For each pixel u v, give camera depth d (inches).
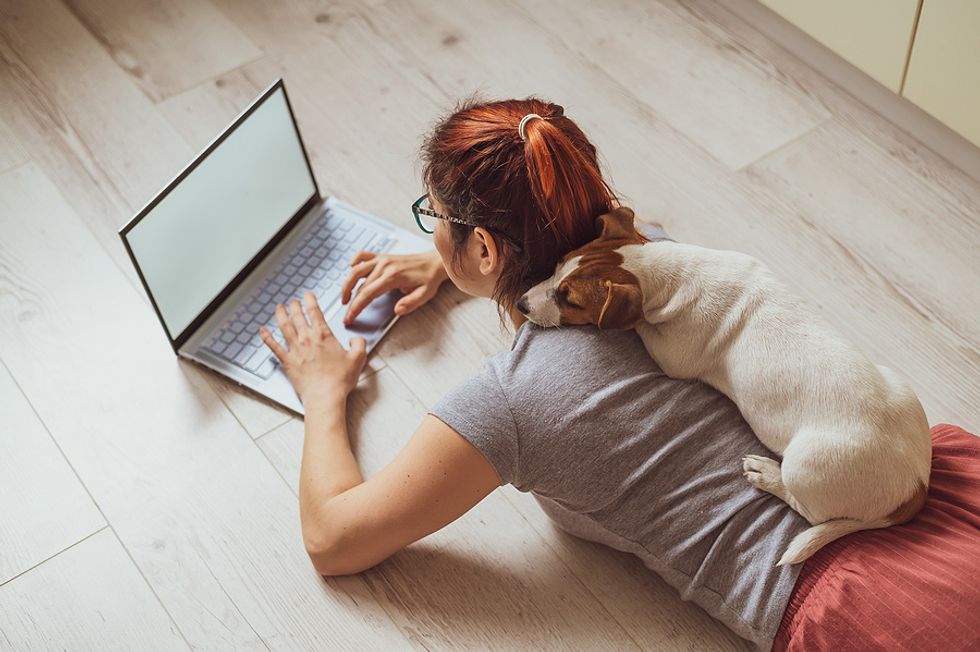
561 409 46.5
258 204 67.8
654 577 56.7
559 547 58.1
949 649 42.9
